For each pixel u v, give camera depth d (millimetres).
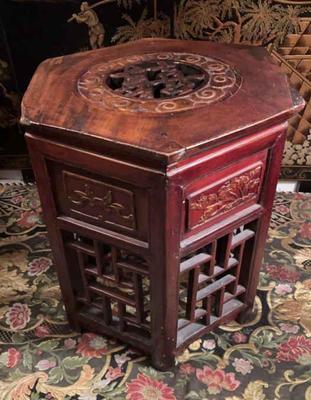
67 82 976
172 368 1115
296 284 1339
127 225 889
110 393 1064
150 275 928
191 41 1199
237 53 1113
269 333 1197
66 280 1096
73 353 1158
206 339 1186
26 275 1390
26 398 1058
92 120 828
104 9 1383
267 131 861
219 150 808
